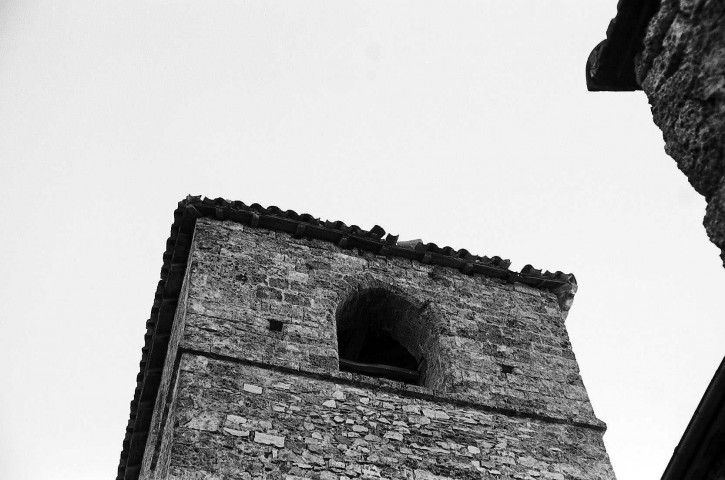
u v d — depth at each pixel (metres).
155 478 10.79
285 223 13.66
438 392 11.74
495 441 11.28
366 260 13.78
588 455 11.52
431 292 13.66
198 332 11.41
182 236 13.57
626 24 5.70
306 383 11.19
